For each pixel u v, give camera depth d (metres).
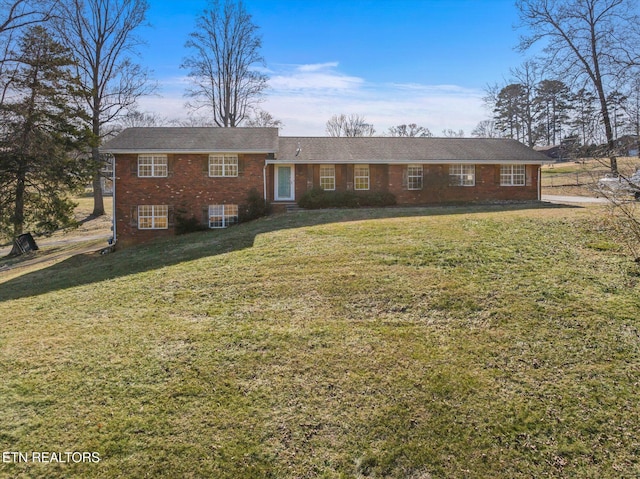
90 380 5.91
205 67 34.12
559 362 5.76
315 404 5.23
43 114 21.02
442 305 7.66
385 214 17.34
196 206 20.17
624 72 22.02
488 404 5.06
